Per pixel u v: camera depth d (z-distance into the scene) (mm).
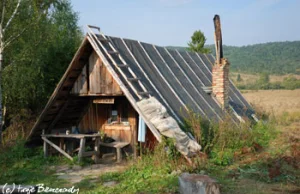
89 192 8422
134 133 13492
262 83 82312
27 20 17188
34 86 18344
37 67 18484
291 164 10219
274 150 12148
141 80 11914
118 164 12188
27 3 17328
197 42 32656
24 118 18953
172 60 15680
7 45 16188
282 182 8797
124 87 11078
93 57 12695
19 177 10375
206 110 13766
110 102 13508
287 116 20328
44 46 18953
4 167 11539
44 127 14414
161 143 10164
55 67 20141
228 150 11398
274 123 17391
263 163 10477
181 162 9883
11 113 19266
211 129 12047
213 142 11492
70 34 23797
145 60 13500
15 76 17453
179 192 7883
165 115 10711
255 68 127125
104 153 14195
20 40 17391
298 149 11633
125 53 12750
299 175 9305
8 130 17422
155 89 12062
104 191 8406
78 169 11547
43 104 19906
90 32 11977
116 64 11578
